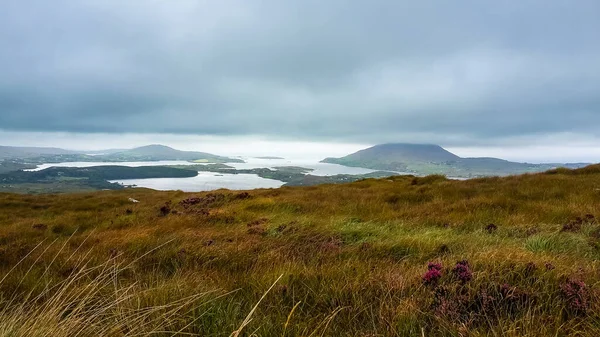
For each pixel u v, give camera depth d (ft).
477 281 13.35
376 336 10.35
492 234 26.45
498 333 10.00
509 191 49.21
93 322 11.66
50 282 16.99
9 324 10.04
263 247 24.14
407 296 13.02
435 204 43.24
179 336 11.28
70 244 29.30
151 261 22.65
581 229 25.38
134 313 12.07
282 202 49.08
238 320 11.94
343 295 13.82
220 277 17.83
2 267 22.56
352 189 72.02
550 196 43.88
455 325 10.71
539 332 9.86
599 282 12.75
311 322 11.87
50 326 9.87
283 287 14.57
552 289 12.51
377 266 17.62
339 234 27.99
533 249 20.06
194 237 28.40
